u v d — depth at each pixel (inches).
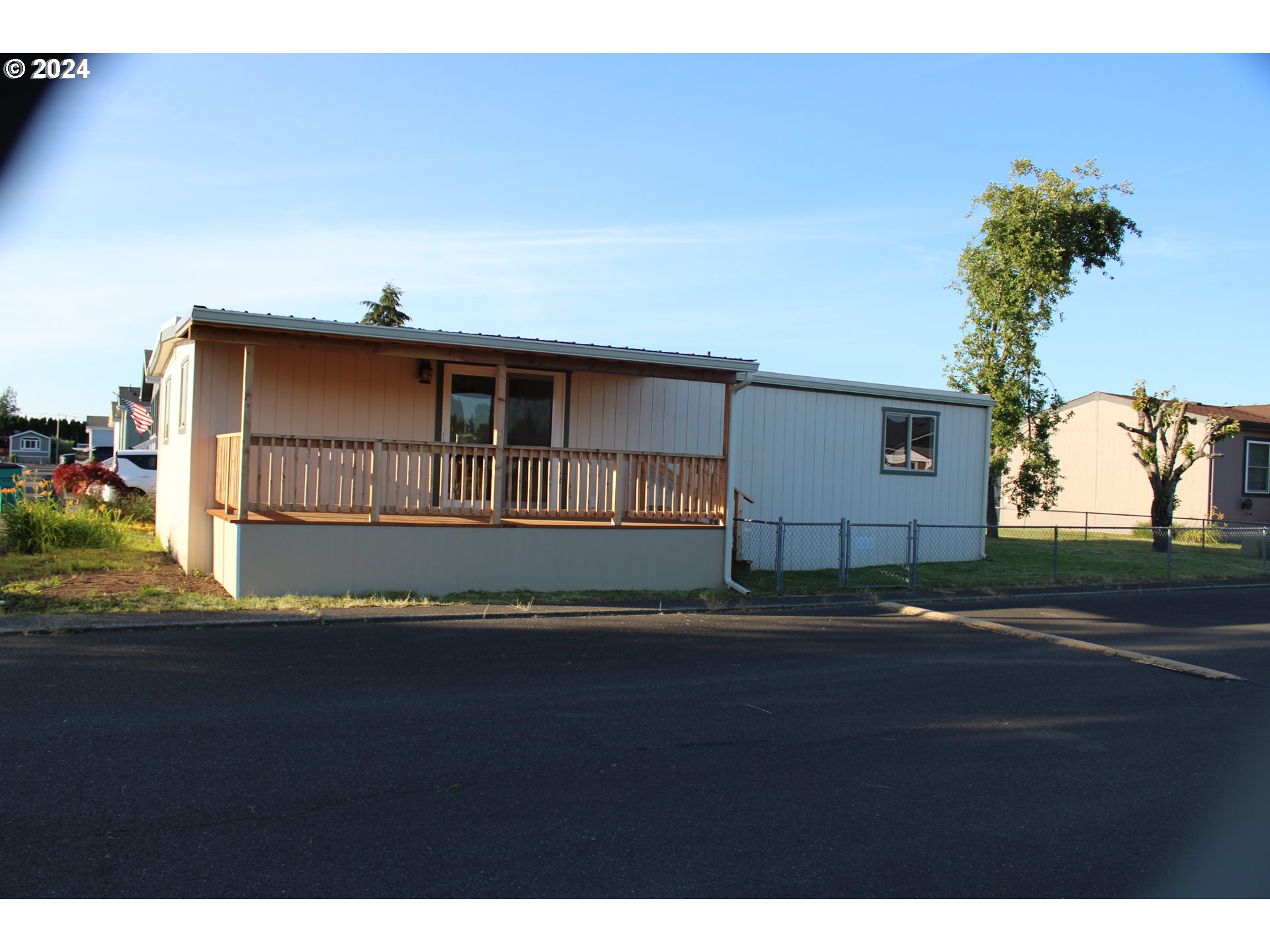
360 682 268.2
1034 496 876.6
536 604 412.8
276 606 372.2
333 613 364.5
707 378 489.1
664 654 325.7
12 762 192.1
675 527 484.1
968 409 682.8
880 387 637.9
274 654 296.4
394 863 153.8
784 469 607.8
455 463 510.0
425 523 427.2
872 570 597.6
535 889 146.3
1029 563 658.8
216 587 416.8
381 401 490.3
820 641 361.7
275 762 199.2
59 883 142.3
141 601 368.5
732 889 148.6
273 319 391.9
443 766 201.5
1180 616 460.4
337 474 478.0
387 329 410.3
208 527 455.5
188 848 156.1
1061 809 189.2
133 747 204.1
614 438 550.3
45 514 530.9
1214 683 309.6
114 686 251.3
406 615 369.4
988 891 150.9
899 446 654.5
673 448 566.6
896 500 653.3
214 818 168.6
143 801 175.2
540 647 327.3
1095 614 457.7
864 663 324.2
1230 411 1042.1
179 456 507.2
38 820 164.9
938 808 187.5
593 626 373.7
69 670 265.1
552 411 535.2
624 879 150.9
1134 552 755.4
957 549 679.1
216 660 285.6
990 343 876.0
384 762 201.8
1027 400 872.3
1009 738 239.5
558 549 457.1
